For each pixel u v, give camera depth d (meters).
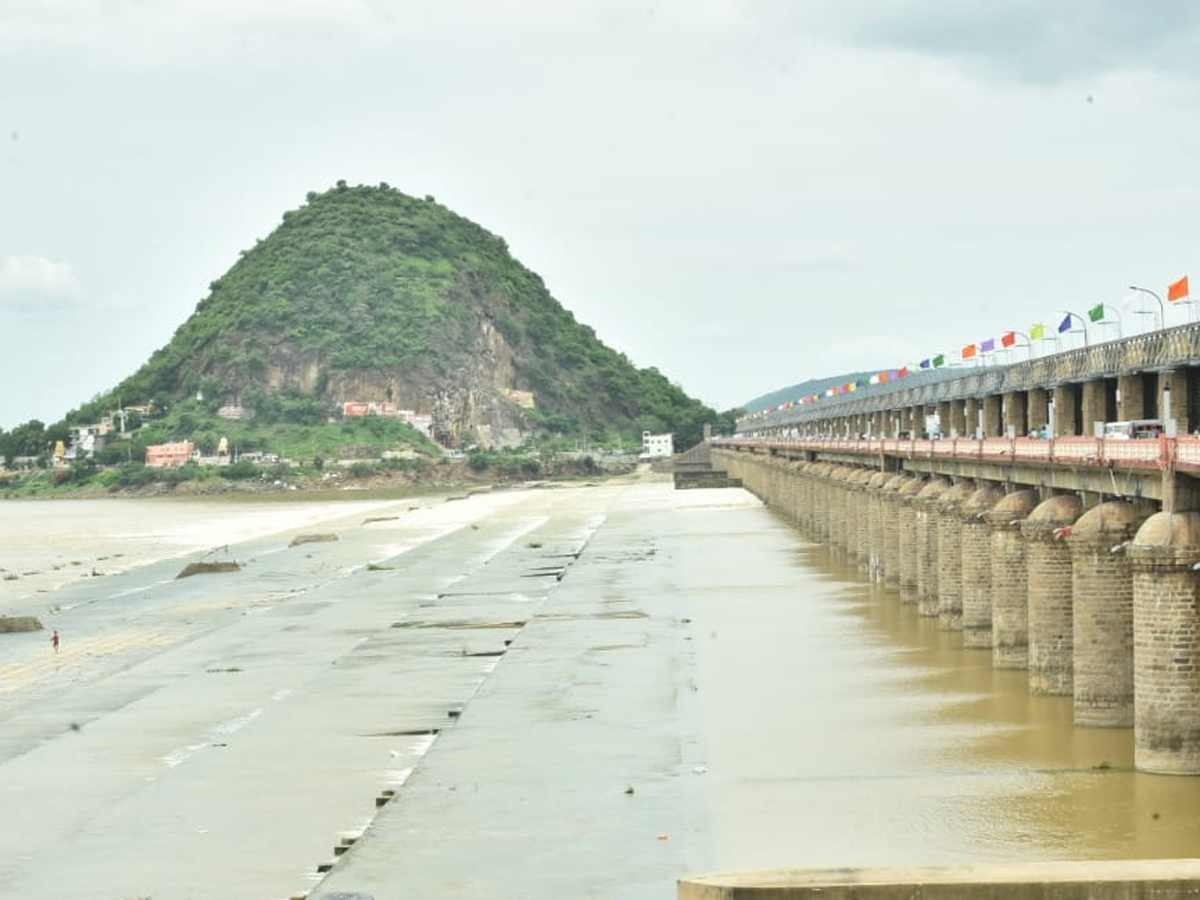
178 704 88.31
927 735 69.62
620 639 102.00
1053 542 75.25
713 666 90.12
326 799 65.19
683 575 139.75
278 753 73.56
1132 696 67.81
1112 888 36.62
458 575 153.00
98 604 148.12
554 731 74.31
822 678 84.75
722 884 37.31
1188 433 73.19
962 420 125.56
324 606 131.88
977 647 92.12
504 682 87.88
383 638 108.81
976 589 92.12
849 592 122.69
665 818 58.75
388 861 55.03
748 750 68.75
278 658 103.56
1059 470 76.19
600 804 61.09
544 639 103.69
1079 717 68.56
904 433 153.75
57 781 70.81
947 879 37.03
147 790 67.88
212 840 59.97
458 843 56.78
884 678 83.94
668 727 74.19
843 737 70.12
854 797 60.22
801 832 56.03
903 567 114.38
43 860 58.50
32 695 96.31
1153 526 59.09
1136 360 77.81
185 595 151.25
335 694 87.31
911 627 102.00
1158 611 59.03
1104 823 54.72
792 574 137.38
